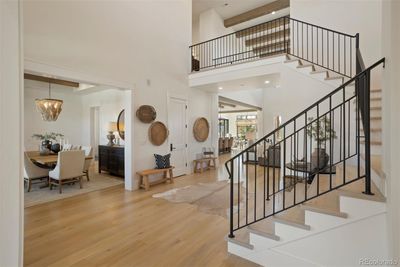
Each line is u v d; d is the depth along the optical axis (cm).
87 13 399
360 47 498
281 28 807
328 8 528
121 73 456
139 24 496
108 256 228
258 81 564
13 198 102
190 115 647
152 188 487
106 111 752
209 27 780
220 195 431
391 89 143
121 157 570
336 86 420
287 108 465
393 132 140
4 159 99
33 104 760
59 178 441
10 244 101
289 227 205
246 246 225
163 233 278
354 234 180
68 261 219
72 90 794
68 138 846
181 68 610
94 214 338
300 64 458
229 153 1190
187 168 637
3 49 98
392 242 146
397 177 136
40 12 337
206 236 270
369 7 493
